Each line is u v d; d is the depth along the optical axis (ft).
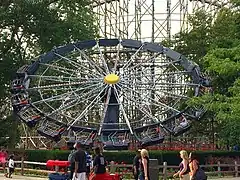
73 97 118.32
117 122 114.52
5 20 136.36
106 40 126.62
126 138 107.86
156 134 106.01
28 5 135.13
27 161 109.40
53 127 109.29
